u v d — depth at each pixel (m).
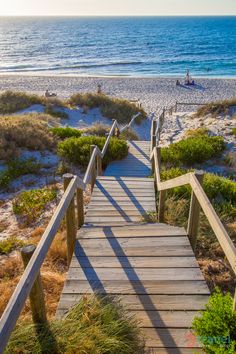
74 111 19.48
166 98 30.05
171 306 3.08
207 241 4.88
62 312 2.98
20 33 156.25
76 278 3.49
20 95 20.42
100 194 6.88
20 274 4.64
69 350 2.39
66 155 10.25
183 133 15.54
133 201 6.48
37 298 2.47
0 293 4.06
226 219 5.91
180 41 105.31
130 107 20.88
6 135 10.87
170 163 10.43
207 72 52.97
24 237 6.08
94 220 5.62
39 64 64.50
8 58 74.12
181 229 4.46
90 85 36.78
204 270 4.21
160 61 65.94
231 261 2.37
